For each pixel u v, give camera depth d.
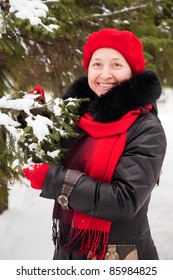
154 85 1.64
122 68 1.70
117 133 1.60
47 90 4.04
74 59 3.55
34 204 4.41
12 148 1.87
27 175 1.61
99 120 1.65
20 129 1.72
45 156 1.73
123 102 1.62
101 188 1.52
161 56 4.42
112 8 3.74
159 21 4.58
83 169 1.65
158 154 1.56
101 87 1.74
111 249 1.65
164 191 4.53
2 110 1.89
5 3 2.58
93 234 1.64
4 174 2.15
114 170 1.57
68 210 1.68
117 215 1.53
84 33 3.41
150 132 1.58
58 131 1.73
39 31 2.36
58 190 1.55
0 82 3.01
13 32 2.72
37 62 3.63
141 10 3.78
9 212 4.20
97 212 1.53
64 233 1.71
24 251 3.50
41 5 2.48
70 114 1.77
